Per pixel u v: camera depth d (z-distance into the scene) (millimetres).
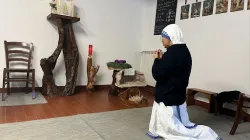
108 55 4941
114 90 4289
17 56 3959
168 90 2244
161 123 2324
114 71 4285
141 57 5285
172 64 2172
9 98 3578
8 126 2393
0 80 3910
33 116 2785
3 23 3834
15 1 3881
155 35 4980
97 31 4750
